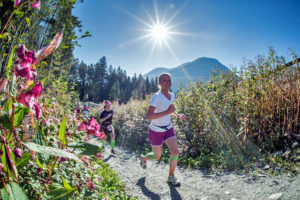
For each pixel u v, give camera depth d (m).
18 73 0.77
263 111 4.57
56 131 1.75
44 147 0.85
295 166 3.30
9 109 0.75
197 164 4.61
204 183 3.64
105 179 3.25
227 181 3.54
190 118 5.57
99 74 101.44
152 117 3.32
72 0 2.00
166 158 5.25
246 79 5.24
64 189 0.99
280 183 3.01
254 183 3.24
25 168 1.22
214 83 5.89
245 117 4.59
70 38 1.98
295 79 4.36
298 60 4.37
